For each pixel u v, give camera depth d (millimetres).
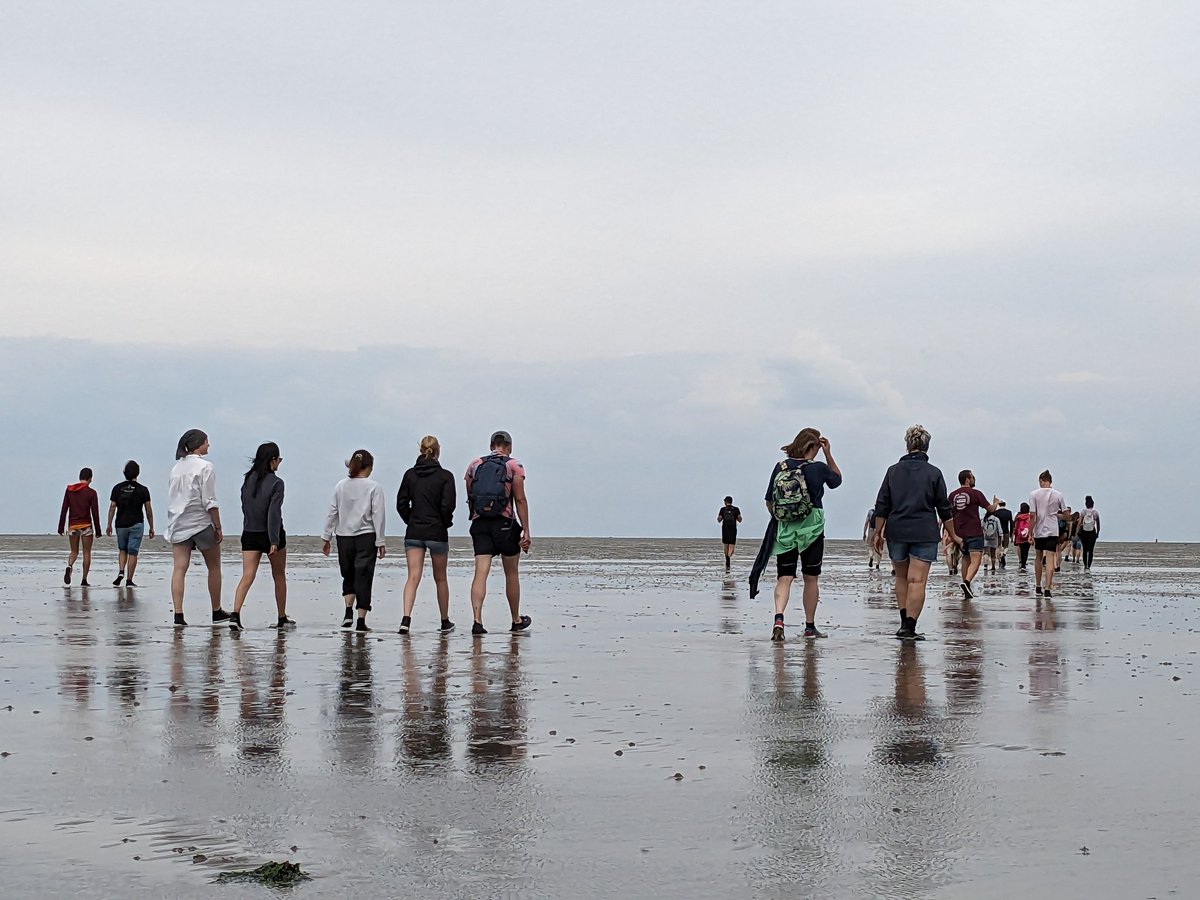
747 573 35406
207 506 16750
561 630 16125
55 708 9203
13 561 42906
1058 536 25031
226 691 10109
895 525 15211
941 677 11203
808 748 7762
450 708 9305
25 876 5031
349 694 9984
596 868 5164
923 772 7027
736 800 6359
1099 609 20844
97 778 6836
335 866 5180
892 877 5031
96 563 40438
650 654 13086
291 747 7738
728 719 8852
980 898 4762
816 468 15102
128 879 4984
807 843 5543
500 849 5449
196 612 19141
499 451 16188
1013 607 21359
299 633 15617
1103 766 7191
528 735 8195
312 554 53219
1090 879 5004
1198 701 9719
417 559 16297
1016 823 5887
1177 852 5398
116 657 12539
